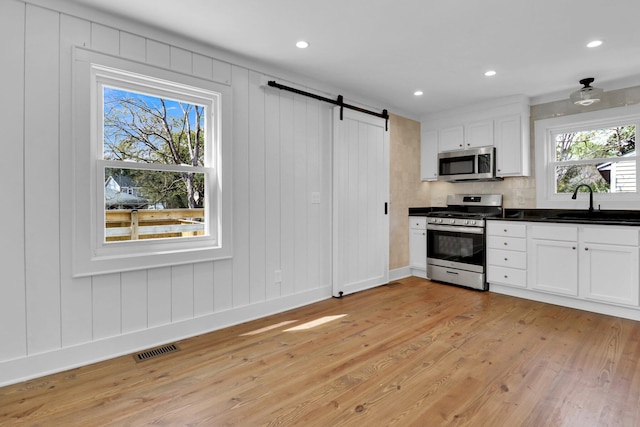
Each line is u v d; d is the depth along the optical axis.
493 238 3.94
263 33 2.55
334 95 3.74
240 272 2.99
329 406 1.76
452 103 4.36
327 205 3.72
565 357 2.29
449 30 2.51
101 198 2.35
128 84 2.45
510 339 2.60
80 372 2.11
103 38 2.26
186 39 2.62
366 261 4.12
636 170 3.52
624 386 1.92
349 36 2.61
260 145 3.11
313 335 2.70
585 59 3.02
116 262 2.33
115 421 1.64
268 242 3.19
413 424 1.61
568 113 3.89
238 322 2.98
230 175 2.89
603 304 3.19
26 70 2.01
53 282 2.11
